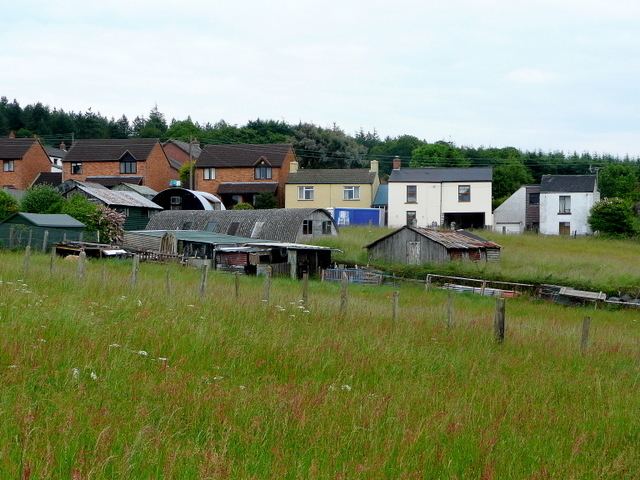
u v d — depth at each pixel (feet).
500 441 29.58
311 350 44.16
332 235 188.75
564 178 243.81
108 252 140.05
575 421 35.12
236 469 22.90
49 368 32.35
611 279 131.95
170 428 26.81
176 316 49.52
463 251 159.43
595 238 215.92
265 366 39.96
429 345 54.95
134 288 66.49
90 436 23.99
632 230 221.87
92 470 20.49
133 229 199.82
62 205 160.66
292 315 59.31
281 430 27.84
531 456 28.35
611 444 31.60
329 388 35.14
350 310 70.18
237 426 27.61
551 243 198.18
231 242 152.56
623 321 102.89
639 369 55.42
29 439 22.88
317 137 336.90
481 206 231.30
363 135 519.19
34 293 53.11
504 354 55.72
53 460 21.31
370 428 28.76
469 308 101.04
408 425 30.42
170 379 33.04
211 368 37.86
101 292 60.70
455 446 28.14
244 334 47.24
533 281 129.80
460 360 49.83
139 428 25.59
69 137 460.96
